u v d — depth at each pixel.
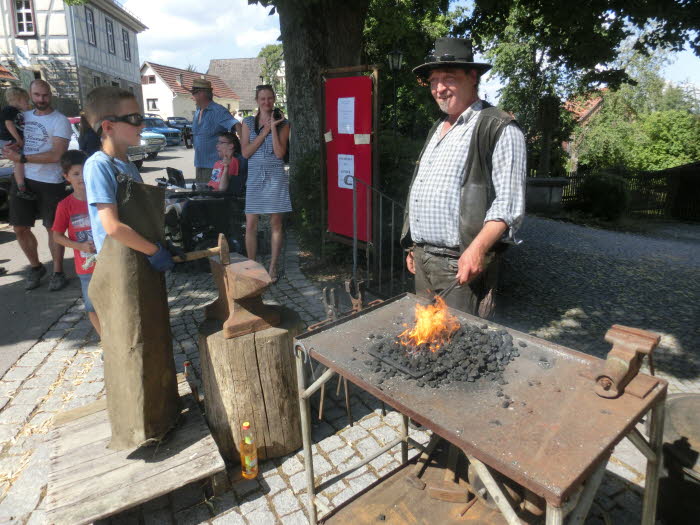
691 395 2.29
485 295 2.58
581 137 27.12
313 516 2.29
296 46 6.98
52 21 20.52
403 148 5.68
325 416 3.22
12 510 2.46
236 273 2.46
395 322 2.18
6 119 4.77
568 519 1.60
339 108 5.22
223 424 2.69
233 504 2.51
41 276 5.46
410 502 2.19
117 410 2.39
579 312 5.30
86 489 2.26
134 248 2.21
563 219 13.30
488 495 2.08
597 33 8.50
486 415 1.50
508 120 2.24
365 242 5.38
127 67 27.34
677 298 5.91
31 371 3.76
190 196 5.86
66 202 3.38
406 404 1.56
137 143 2.38
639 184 17.30
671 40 8.36
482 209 2.34
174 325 4.57
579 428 1.42
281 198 5.23
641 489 2.59
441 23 16.12
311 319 4.62
